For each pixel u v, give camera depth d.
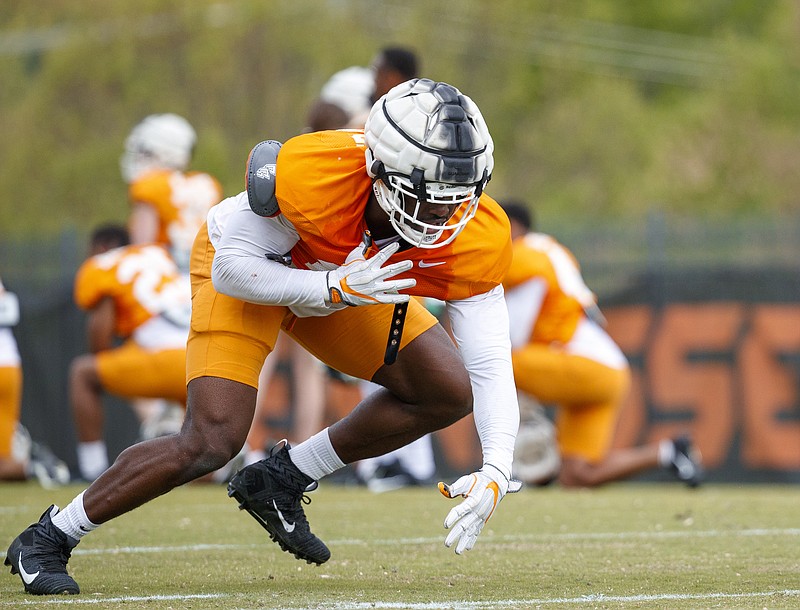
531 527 19.81
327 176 12.26
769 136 92.75
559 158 95.19
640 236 35.81
